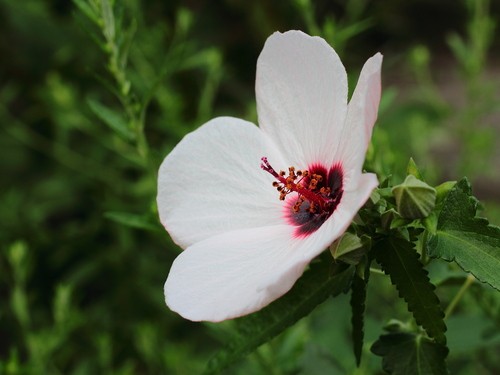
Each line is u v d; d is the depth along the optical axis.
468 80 0.46
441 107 0.49
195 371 0.41
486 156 0.47
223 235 0.26
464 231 0.24
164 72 0.31
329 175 0.26
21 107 0.64
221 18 0.62
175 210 0.26
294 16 0.59
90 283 0.60
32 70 0.60
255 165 0.27
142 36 0.45
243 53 0.62
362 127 0.23
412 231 0.25
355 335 0.26
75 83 0.59
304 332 0.34
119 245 0.52
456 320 0.33
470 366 0.39
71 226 0.54
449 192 0.24
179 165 0.26
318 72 0.25
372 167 0.30
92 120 0.53
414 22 0.82
